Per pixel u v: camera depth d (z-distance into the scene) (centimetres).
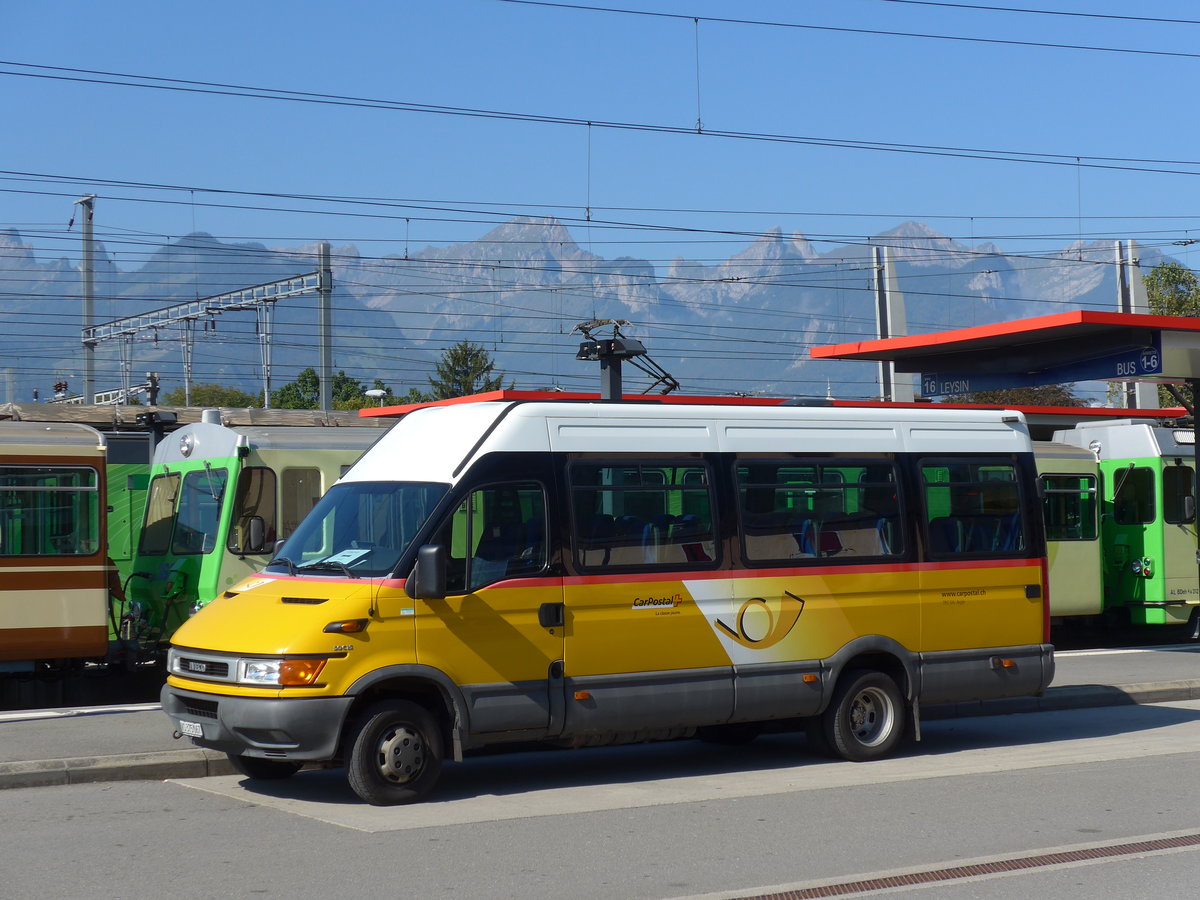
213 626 988
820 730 1174
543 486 1042
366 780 956
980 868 773
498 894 719
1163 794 1002
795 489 1158
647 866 780
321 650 936
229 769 1109
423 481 1021
